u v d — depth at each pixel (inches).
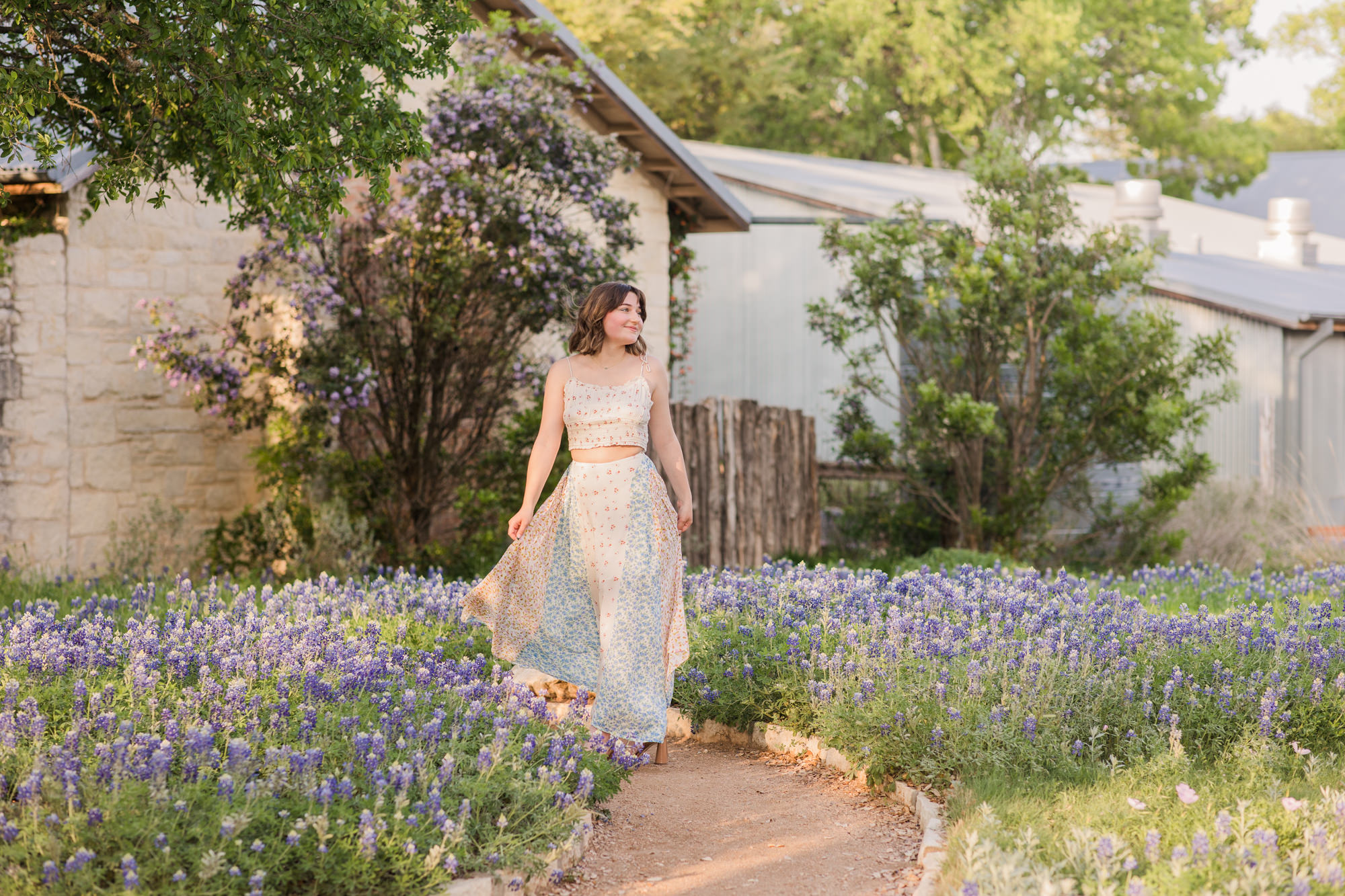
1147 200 754.2
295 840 137.0
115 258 401.1
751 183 659.4
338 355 378.3
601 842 171.5
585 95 425.4
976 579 295.6
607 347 200.1
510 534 201.9
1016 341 466.9
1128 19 1226.0
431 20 265.3
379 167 267.1
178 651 197.9
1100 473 547.5
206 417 426.3
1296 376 619.8
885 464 491.2
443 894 138.6
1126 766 177.8
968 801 161.9
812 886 154.7
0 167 370.3
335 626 234.8
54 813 141.2
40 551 384.5
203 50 238.2
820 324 500.7
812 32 1167.6
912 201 506.9
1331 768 175.6
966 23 1160.8
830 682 207.2
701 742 228.7
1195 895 124.4
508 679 201.9
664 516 198.5
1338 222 1364.4
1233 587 335.3
